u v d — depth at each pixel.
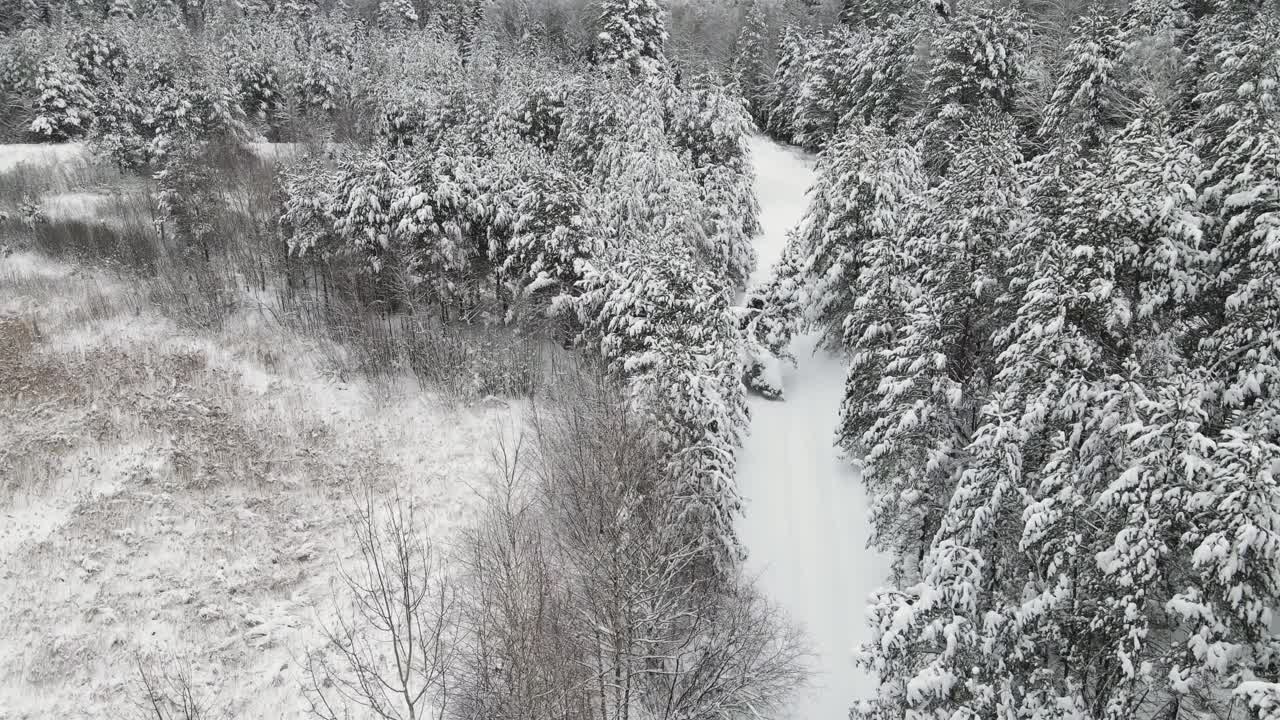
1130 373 12.00
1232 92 16.45
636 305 17.84
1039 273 13.88
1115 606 9.98
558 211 23.42
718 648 14.14
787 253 26.11
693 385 15.88
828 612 17.45
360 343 24.64
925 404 15.82
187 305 25.69
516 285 24.80
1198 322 13.66
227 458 19.67
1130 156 14.22
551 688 11.31
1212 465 9.33
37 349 22.53
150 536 17.05
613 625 12.36
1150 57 26.00
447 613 14.23
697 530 15.46
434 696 13.23
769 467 21.55
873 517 17.23
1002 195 17.38
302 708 13.98
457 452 20.94
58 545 16.33
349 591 16.36
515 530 14.20
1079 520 11.12
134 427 20.09
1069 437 13.00
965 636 11.36
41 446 18.81
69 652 14.19
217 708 13.79
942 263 18.06
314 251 26.80
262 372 23.62
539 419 20.75
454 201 24.16
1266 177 12.85
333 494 19.17
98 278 27.06
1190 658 9.66
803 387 24.81
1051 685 11.47
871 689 15.80
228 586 16.20
